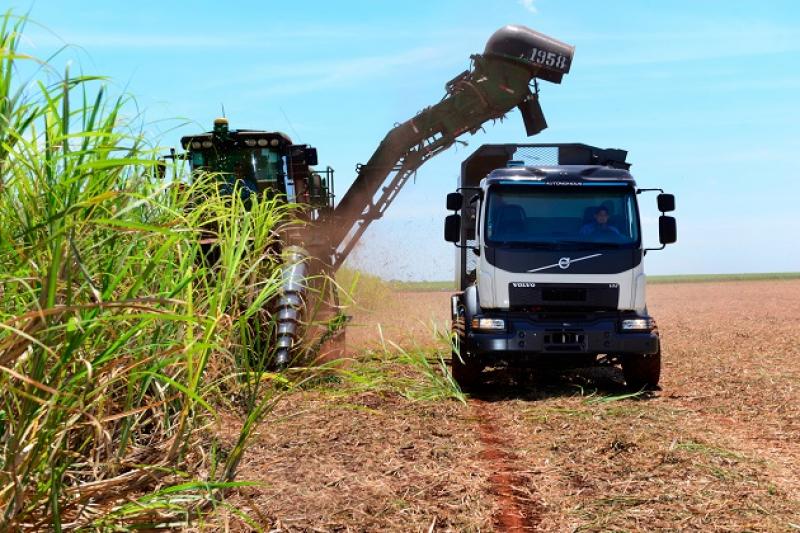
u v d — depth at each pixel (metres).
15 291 2.73
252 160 9.16
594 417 7.17
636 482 4.89
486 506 4.37
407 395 7.79
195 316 3.07
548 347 8.62
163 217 3.58
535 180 9.12
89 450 3.28
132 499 3.20
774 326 17.14
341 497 4.34
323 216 11.03
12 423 2.58
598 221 8.98
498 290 8.83
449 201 9.10
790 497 4.55
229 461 3.65
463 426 6.68
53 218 2.38
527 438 6.29
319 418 6.32
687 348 13.14
